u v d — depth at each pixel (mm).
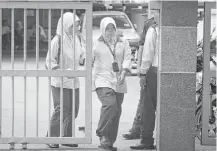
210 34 17375
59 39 16688
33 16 67625
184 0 15742
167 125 16062
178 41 15875
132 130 18812
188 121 16078
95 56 16828
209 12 17297
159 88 16016
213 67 17609
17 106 25859
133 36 40812
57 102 17000
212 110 17922
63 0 16266
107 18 16922
